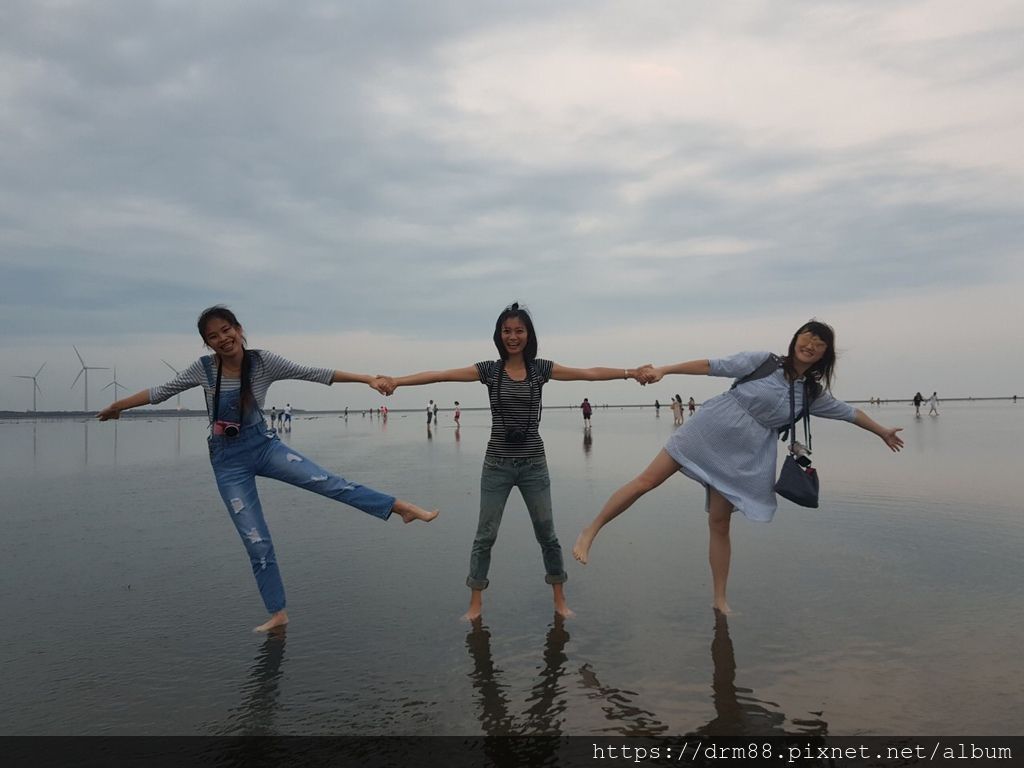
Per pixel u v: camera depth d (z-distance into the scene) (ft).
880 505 23.85
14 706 9.45
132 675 10.51
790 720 8.70
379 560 17.85
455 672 10.48
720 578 13.35
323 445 67.67
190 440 86.48
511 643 11.71
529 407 13.55
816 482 13.52
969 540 18.22
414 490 30.58
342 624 12.88
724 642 11.43
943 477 31.12
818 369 13.78
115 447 69.72
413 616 13.32
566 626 12.53
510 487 13.57
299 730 8.69
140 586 15.58
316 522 23.62
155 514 25.26
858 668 10.18
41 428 140.87
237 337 13.74
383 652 11.39
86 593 15.01
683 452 13.88
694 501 26.50
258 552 13.00
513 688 9.86
